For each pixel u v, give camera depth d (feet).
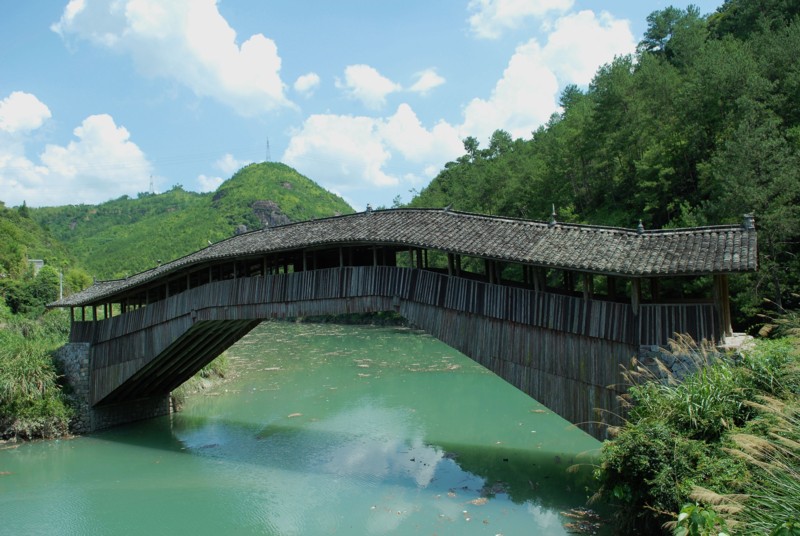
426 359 127.03
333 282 64.28
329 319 232.94
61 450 72.02
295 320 242.37
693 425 34.99
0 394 75.25
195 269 76.38
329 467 61.05
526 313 50.62
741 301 71.36
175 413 89.86
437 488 53.42
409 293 59.52
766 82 93.76
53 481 60.44
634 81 129.90
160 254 300.40
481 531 43.93
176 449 71.00
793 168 73.77
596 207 139.95
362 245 63.62
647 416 37.04
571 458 60.29
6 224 238.48
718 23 157.69
